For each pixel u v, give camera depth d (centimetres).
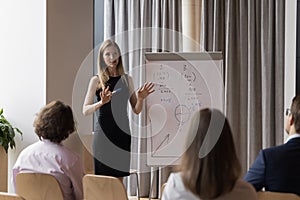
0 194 337
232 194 232
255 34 655
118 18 714
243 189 234
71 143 568
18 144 588
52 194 378
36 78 578
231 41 661
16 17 588
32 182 379
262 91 654
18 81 588
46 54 570
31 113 580
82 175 392
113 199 378
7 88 594
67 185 385
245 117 664
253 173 320
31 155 390
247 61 661
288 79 638
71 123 392
